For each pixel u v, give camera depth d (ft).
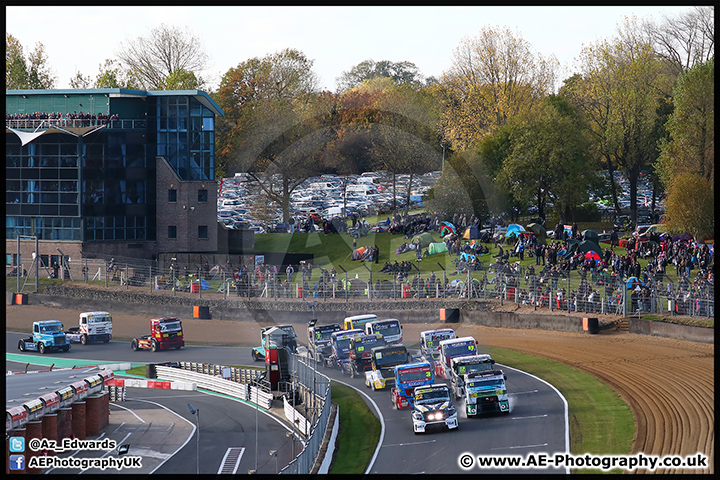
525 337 288.30
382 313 258.16
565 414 189.98
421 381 209.05
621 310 290.15
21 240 444.14
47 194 442.09
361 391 229.04
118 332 365.40
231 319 359.25
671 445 157.79
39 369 303.89
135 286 402.93
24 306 404.77
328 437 173.68
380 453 170.09
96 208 444.96
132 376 295.28
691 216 376.07
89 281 417.49
